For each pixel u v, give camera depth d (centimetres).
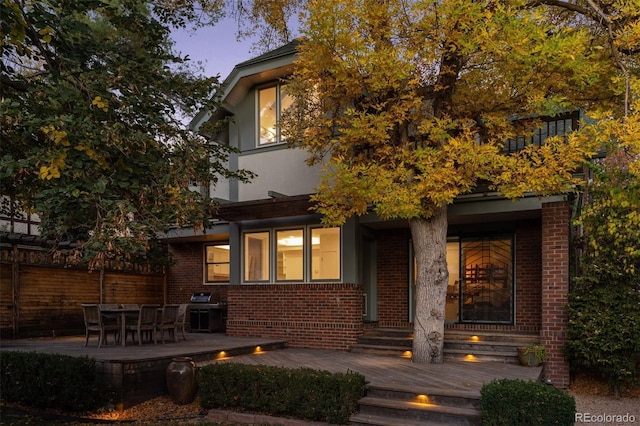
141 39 742
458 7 734
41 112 595
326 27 814
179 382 797
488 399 596
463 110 902
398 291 1265
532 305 1118
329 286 1182
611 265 849
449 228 1234
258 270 1317
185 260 1622
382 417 680
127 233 540
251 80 1330
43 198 555
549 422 566
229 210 1208
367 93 940
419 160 810
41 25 568
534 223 1134
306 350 1152
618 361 799
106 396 772
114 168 586
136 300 1526
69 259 560
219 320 1480
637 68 838
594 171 881
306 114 1029
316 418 697
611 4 834
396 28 845
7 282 1177
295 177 1262
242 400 740
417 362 936
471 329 1142
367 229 1257
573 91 866
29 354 843
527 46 737
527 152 804
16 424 733
